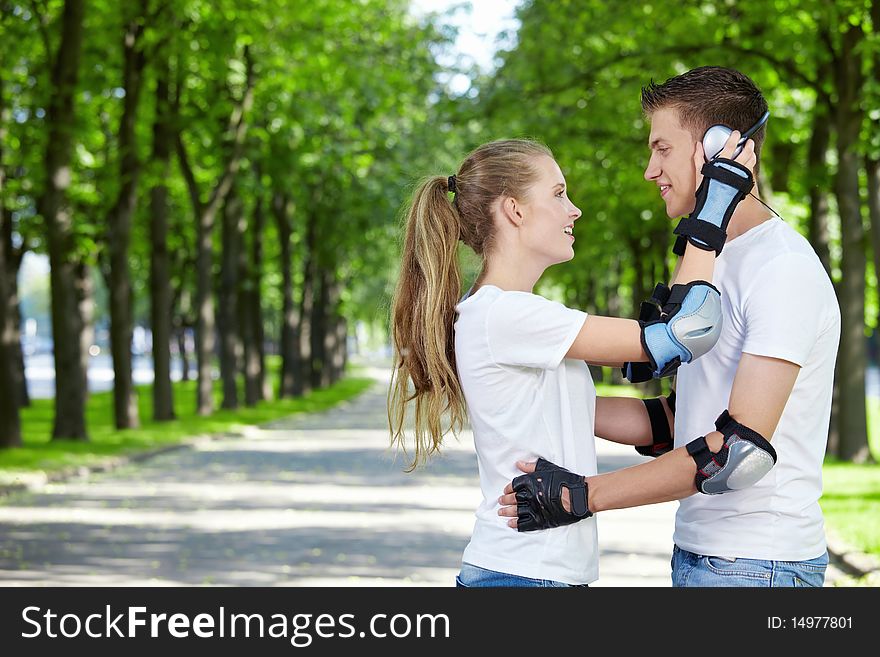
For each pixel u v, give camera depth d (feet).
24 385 137.49
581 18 63.05
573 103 64.69
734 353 9.98
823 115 65.41
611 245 115.85
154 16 80.12
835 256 86.07
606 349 9.62
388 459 73.41
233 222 119.85
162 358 100.37
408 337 10.68
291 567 33.24
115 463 68.18
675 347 9.41
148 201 110.83
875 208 57.52
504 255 10.41
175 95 94.99
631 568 32.14
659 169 10.27
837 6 53.78
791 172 69.51
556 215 10.36
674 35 59.57
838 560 33.81
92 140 81.46
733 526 10.02
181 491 54.95
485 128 66.90
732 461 9.37
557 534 9.77
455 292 10.44
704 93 10.00
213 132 99.66
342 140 112.47
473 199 10.44
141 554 35.83
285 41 87.30
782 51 58.34
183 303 190.39
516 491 9.73
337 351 222.69
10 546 37.52
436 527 42.19
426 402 10.61
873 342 246.06
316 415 128.06
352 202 124.36
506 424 9.98
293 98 101.71
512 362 9.87
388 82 95.76
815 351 9.84
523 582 9.76
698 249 9.63
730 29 59.52
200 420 102.89
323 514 46.09
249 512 46.73
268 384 142.00
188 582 30.66
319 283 179.32
